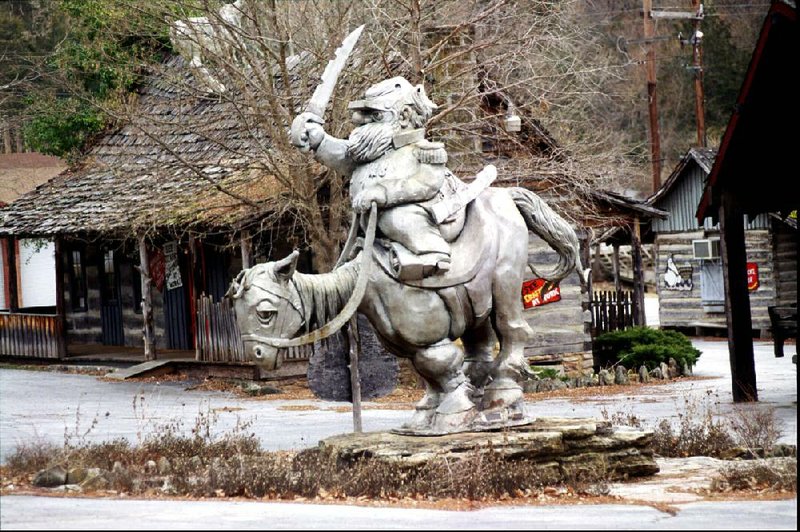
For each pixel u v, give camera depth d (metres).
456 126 25.39
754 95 22.12
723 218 23.45
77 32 32.41
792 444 16.80
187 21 25.70
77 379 30.19
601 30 61.38
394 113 13.53
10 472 13.55
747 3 64.38
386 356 14.81
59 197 34.19
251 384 27.77
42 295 49.66
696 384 28.05
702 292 42.84
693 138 64.88
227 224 26.88
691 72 64.06
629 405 23.83
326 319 13.61
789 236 40.53
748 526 10.93
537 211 14.68
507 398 14.19
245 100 26.31
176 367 30.36
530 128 28.00
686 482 14.35
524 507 12.28
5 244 48.84
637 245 34.22
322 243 26.36
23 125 37.28
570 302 30.83
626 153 39.00
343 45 14.09
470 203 13.94
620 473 14.41
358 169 13.73
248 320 13.24
